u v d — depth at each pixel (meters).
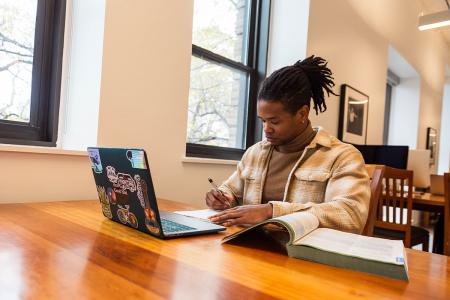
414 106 5.71
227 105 2.48
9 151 1.18
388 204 2.41
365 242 0.75
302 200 1.19
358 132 3.60
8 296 0.44
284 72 1.17
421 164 3.06
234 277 0.56
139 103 1.60
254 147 1.44
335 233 0.82
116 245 0.72
